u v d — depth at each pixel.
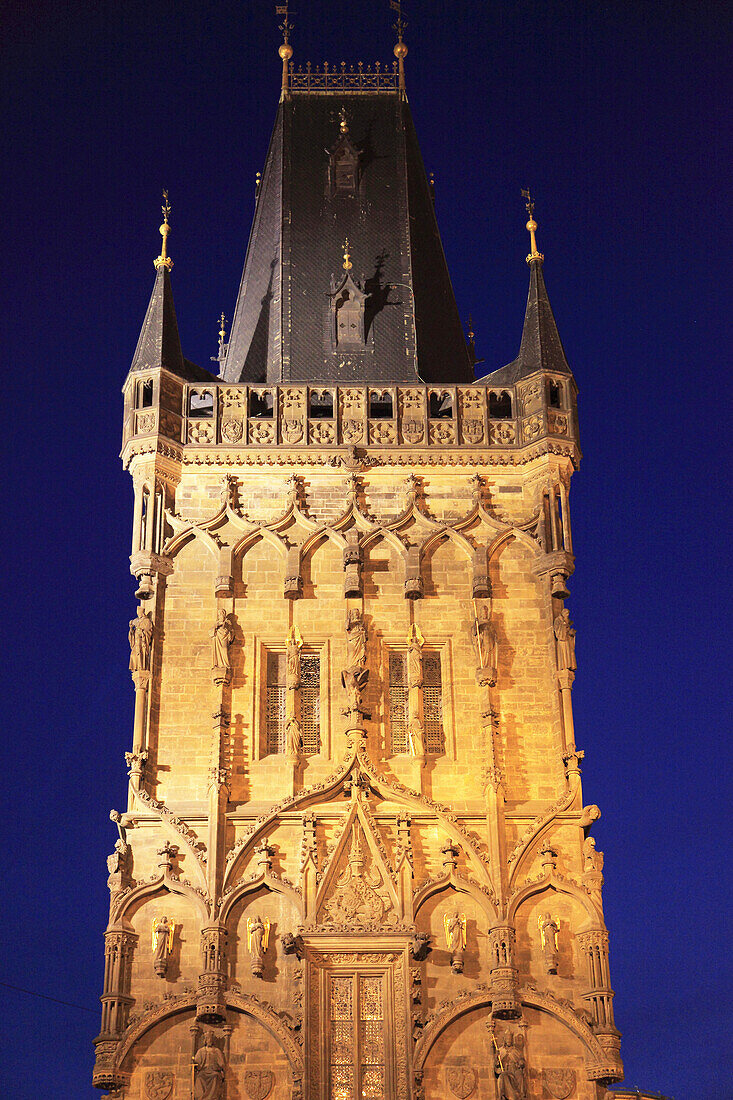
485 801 59.81
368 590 63.81
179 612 63.19
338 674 62.41
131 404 66.38
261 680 62.09
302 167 75.94
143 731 60.69
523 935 58.06
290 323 70.88
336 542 64.62
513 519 65.44
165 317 68.44
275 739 61.41
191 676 62.03
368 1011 56.69
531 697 62.06
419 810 59.59
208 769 60.25
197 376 68.31
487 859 58.81
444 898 58.47
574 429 66.81
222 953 56.91
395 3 81.31
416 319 71.69
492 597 63.75
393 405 67.12
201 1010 55.88
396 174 76.00
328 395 67.50
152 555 63.50
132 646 62.03
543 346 68.00
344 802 59.66
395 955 57.22
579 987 57.25
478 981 57.19
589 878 58.56
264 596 63.53
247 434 66.25
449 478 66.12
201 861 58.44
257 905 58.06
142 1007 56.53
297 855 58.81
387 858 58.72
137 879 58.38
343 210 74.50
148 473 65.00
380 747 61.09
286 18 81.12
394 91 79.19
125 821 58.94
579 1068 56.09
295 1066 55.38
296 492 65.19
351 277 71.62
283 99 78.62
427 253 75.25
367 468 66.00
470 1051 56.19
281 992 56.75
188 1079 55.66
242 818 59.19
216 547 64.00
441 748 61.34
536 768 60.81
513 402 67.31
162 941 57.19
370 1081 55.66
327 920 57.53
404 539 64.75
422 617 63.47
